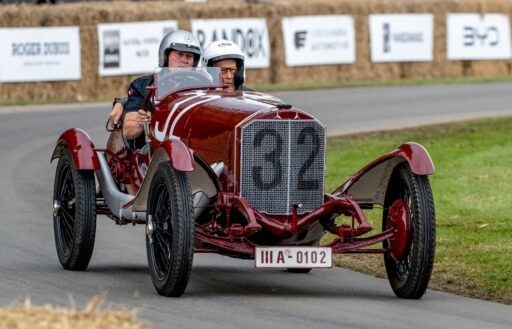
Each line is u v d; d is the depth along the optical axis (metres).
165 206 19.94
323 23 77.12
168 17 69.81
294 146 20.23
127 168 23.08
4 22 63.22
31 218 29.00
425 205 19.58
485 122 52.75
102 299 17.05
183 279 19.33
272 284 21.58
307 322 17.80
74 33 65.19
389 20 79.75
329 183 34.91
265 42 74.69
